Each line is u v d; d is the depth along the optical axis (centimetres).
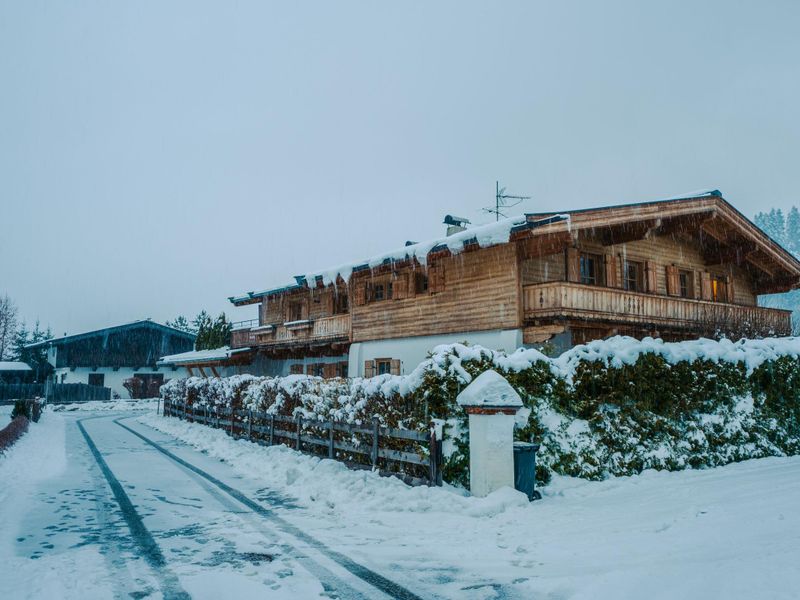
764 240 1962
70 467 1191
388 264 1875
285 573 517
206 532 667
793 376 1124
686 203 1706
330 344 2308
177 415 2516
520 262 1574
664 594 395
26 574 519
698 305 1823
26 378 4894
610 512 678
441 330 1788
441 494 764
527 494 775
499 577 489
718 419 1009
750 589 379
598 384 909
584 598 416
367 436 995
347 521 713
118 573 521
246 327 3017
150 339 4659
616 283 1786
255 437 1499
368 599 454
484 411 763
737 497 681
